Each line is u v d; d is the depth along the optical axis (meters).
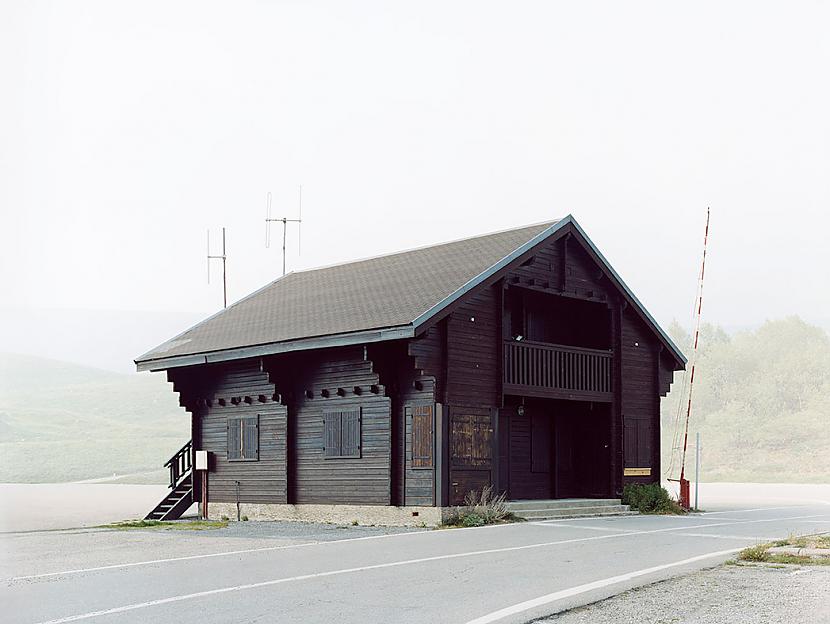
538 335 26.78
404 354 22.94
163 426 130.25
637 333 28.28
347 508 23.70
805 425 113.81
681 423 122.69
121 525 23.31
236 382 27.05
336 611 10.71
